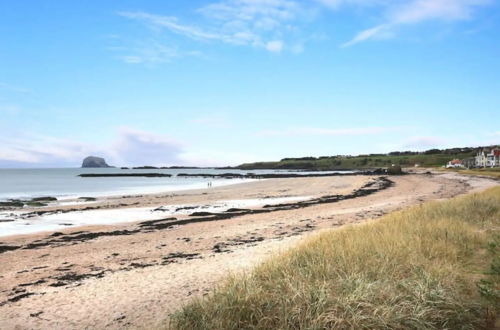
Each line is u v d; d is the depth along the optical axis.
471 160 127.62
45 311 7.61
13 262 12.55
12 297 8.70
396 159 180.88
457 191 39.09
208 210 28.05
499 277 6.40
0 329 6.79
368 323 4.97
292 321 5.19
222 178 97.31
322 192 42.81
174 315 5.88
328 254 7.92
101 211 27.75
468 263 7.91
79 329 6.62
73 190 52.47
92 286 9.27
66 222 22.61
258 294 5.74
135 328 6.51
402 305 5.38
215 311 5.58
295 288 5.81
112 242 15.94
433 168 127.25
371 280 6.33
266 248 12.73
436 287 5.84
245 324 5.32
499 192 22.34
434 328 5.00
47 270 11.34
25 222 22.66
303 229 17.70
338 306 5.29
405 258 7.64
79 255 13.48
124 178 101.12
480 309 5.45
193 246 14.59
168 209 28.80
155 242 15.69
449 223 11.26
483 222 12.63
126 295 8.35
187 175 117.62
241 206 30.38
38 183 72.81
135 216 25.11
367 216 21.48
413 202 28.56
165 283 9.12
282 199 35.72
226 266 10.41
